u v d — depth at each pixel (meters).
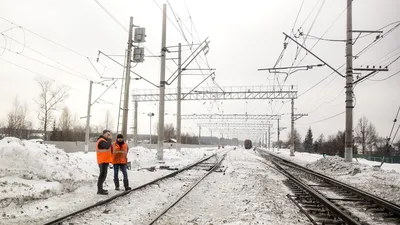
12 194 7.63
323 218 7.64
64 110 61.56
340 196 11.37
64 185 9.73
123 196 9.50
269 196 10.37
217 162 26.14
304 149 113.00
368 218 8.02
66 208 7.69
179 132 37.25
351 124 21.83
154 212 7.84
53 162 10.41
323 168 23.03
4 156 9.36
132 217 7.25
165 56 24.77
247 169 20.95
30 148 10.26
